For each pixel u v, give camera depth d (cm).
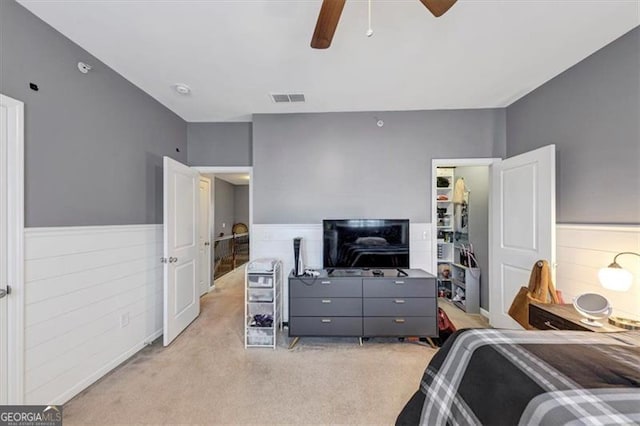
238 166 372
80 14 177
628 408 83
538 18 180
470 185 398
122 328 248
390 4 167
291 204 343
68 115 201
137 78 258
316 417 181
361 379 223
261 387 213
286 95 295
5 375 160
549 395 92
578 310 178
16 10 168
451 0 124
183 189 323
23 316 168
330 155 342
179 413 185
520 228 278
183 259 322
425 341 291
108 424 175
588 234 219
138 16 178
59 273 191
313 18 180
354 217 341
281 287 329
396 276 287
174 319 298
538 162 255
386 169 341
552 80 260
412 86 276
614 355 116
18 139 167
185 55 222
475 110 333
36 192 178
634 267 186
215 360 254
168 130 328
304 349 275
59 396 190
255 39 202
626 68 195
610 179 205
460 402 119
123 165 255
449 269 434
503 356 120
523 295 230
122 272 249
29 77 175
